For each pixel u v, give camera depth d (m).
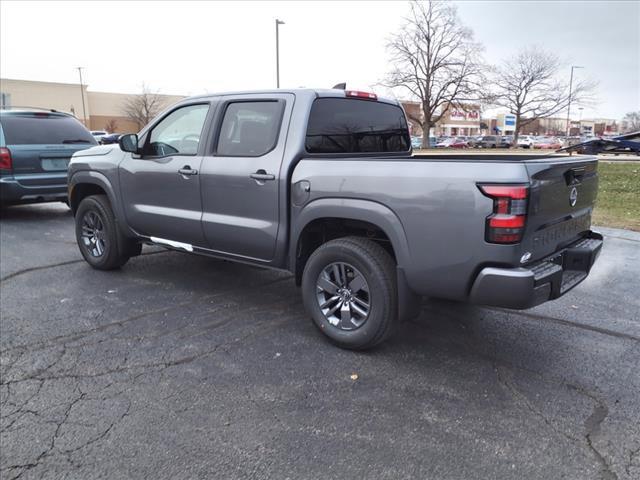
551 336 4.00
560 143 56.41
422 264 3.23
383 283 3.43
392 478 2.39
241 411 2.93
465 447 2.61
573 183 3.48
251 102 4.17
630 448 2.61
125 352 3.68
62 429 2.76
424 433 2.73
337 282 3.69
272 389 3.17
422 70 45.56
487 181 2.95
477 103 46.91
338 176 3.54
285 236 3.93
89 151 5.68
